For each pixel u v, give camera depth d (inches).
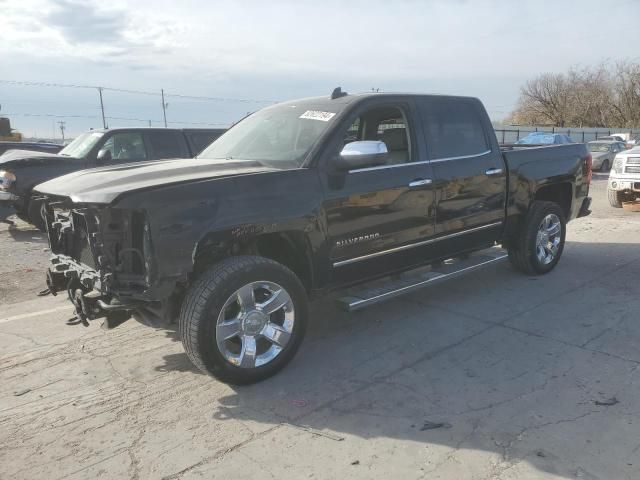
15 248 352.8
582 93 2591.0
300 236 155.5
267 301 147.6
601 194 619.8
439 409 132.7
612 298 214.8
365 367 157.9
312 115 176.4
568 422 124.6
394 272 185.0
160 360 166.7
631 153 444.8
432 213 189.5
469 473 107.3
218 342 138.5
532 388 141.8
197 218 135.1
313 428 125.9
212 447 119.3
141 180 143.1
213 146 199.9
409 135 186.4
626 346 167.8
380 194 171.2
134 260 138.4
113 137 384.5
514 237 238.2
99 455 117.6
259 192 145.6
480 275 251.3
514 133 1891.0
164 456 116.4
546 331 181.8
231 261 142.4
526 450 114.2
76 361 167.8
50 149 543.5
